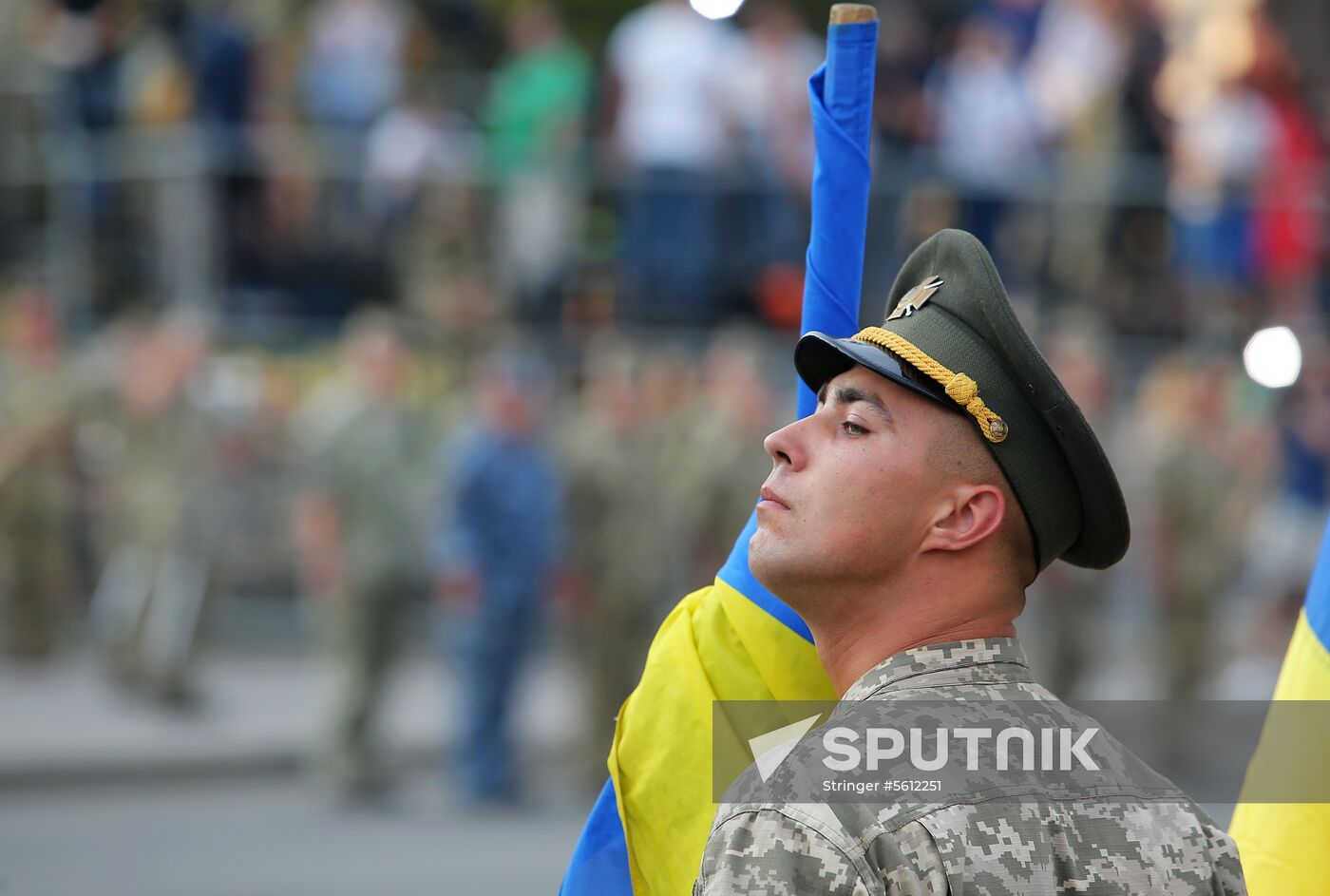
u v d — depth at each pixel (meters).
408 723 35.09
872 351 6.66
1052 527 6.58
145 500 34.00
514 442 31.12
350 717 30.88
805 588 6.57
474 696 31.22
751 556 6.66
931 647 6.39
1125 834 6.11
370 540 30.50
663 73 37.78
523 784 33.38
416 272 36.72
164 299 36.41
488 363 36.66
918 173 38.88
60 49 38.81
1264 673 38.09
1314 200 41.56
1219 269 40.81
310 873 26.25
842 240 7.75
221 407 35.44
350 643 30.84
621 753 7.75
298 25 40.91
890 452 6.47
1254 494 37.28
